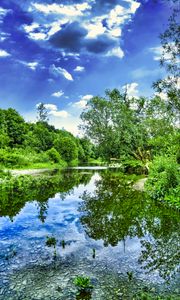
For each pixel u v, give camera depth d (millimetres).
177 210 14180
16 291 6348
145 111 36875
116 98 42188
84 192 20969
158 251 8867
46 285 6645
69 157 81875
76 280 6621
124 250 8969
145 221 12383
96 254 8641
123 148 41938
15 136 69875
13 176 29141
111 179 31438
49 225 11844
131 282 6824
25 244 9516
